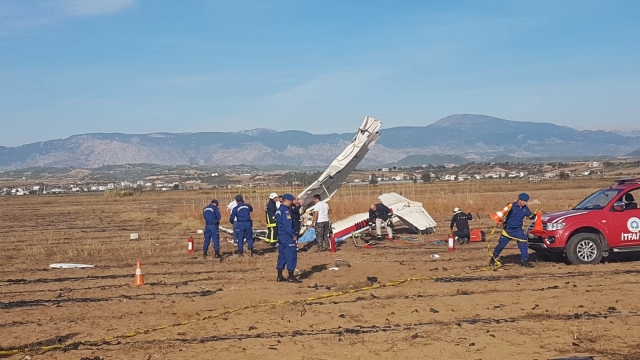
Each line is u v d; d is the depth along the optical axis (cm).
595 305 1011
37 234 2917
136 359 810
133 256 1906
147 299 1211
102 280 1470
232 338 896
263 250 2003
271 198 1911
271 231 1906
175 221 3500
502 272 1369
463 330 889
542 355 770
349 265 1538
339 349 821
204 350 839
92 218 4159
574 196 4766
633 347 789
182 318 1041
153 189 13062
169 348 854
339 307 1062
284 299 1159
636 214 1426
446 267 1471
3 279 1519
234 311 1060
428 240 2112
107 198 8225
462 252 1770
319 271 1481
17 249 2236
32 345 902
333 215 2969
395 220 2386
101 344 895
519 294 1116
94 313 1098
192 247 1958
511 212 1436
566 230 1416
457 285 1226
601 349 785
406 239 2136
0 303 1209
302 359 786
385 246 1980
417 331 894
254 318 1009
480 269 1412
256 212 3494
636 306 998
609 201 1451
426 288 1205
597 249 1423
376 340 855
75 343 896
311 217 2172
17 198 9269
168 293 1268
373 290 1205
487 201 3688
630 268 1365
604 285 1172
